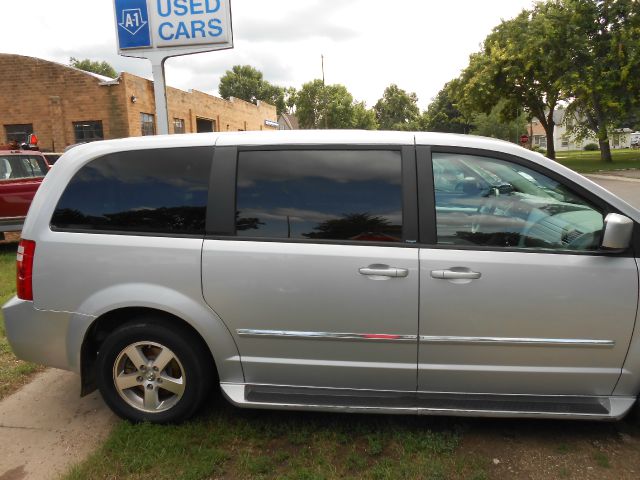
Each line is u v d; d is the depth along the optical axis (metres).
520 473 2.74
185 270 2.98
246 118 34.91
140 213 3.09
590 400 2.96
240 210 3.02
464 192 2.97
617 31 24.94
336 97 61.97
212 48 10.43
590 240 2.91
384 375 2.98
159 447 2.95
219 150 3.10
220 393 3.62
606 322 2.84
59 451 3.02
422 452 2.91
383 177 2.99
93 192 3.14
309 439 3.06
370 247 2.91
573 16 25.47
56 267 3.08
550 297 2.83
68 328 3.10
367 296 2.89
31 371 4.11
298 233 2.97
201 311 2.99
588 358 2.89
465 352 2.91
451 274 2.83
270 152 3.07
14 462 2.92
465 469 2.77
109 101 18.72
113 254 3.04
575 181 2.96
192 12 10.36
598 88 24.73
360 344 2.95
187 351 3.08
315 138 3.08
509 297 2.84
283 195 3.02
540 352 2.89
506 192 2.98
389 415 3.31
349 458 2.83
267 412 3.37
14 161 9.02
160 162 3.13
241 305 2.97
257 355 3.04
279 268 2.93
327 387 3.05
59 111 18.81
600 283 2.82
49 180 3.21
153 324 3.08
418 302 2.87
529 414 2.87
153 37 10.49
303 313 2.94
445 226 2.92
